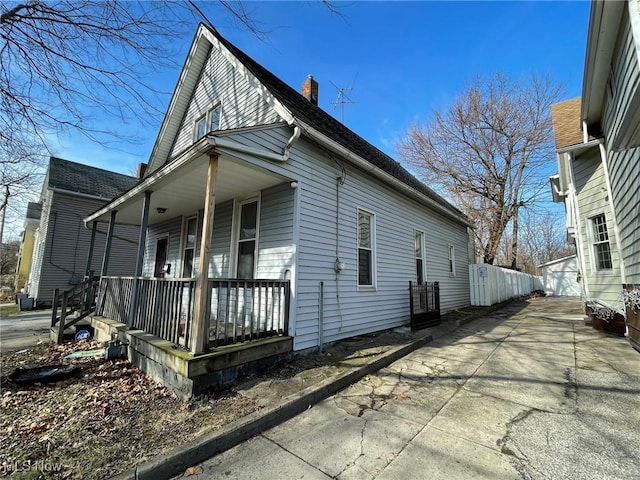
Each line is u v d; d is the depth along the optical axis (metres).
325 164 5.77
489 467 2.18
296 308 4.83
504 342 6.00
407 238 8.27
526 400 3.31
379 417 2.99
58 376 3.99
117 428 2.67
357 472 2.16
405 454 2.37
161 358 3.82
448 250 10.84
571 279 22.02
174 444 2.38
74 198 14.35
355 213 6.39
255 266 5.64
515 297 16.75
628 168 5.12
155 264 9.44
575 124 8.24
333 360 4.57
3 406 3.20
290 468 2.22
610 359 4.59
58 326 6.89
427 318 7.68
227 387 3.55
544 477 2.06
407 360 4.92
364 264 6.65
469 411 3.08
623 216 5.72
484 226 19.44
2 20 3.89
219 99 7.61
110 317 6.48
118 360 4.83
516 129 18.09
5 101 4.41
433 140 19.95
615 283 6.62
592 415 2.92
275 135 4.79
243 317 4.14
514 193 18.95
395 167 10.65
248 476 2.14
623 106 4.28
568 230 11.76
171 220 8.86
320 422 2.92
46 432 2.65
